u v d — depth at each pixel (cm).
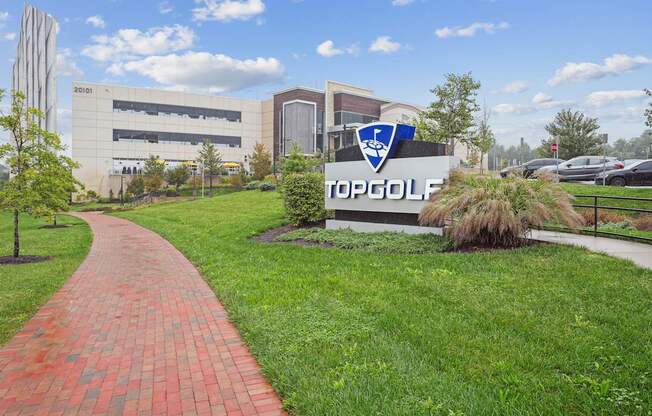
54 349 486
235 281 739
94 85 5519
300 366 400
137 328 555
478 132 3566
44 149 1161
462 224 835
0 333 533
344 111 5728
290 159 2445
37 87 6806
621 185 1911
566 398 324
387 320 500
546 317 484
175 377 411
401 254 865
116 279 861
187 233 1582
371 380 362
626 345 407
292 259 890
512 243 861
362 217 1223
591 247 852
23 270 952
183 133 6059
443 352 411
